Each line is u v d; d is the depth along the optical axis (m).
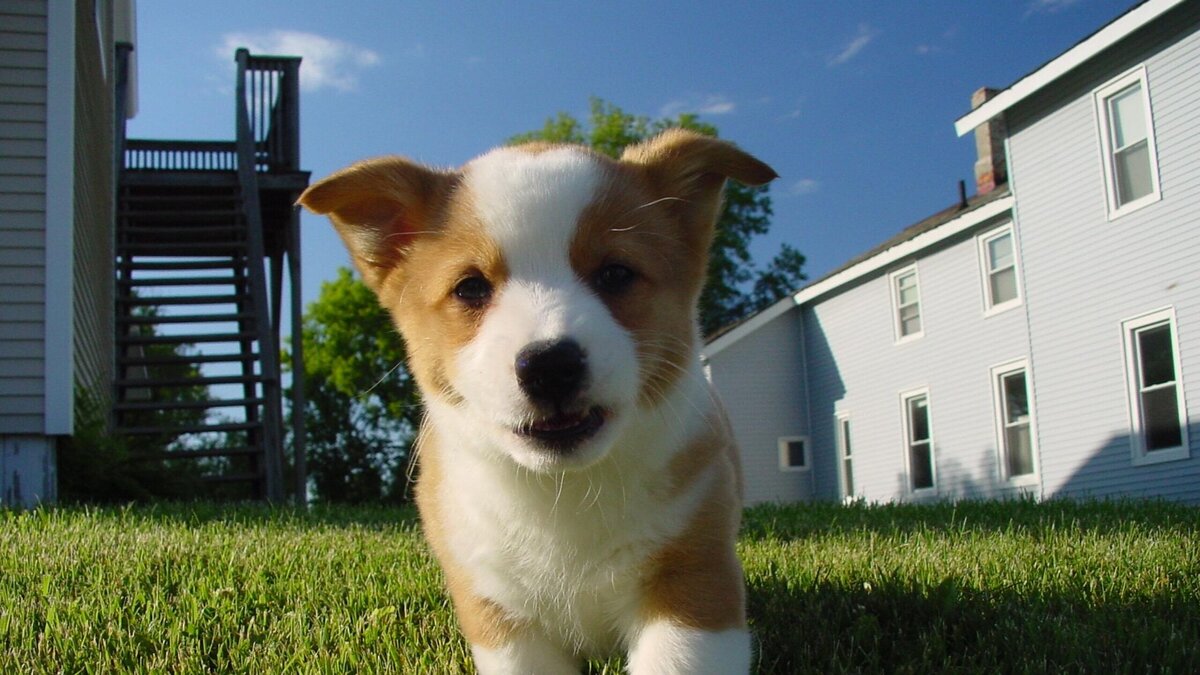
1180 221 13.49
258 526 7.05
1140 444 14.09
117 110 15.02
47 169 9.29
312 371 32.31
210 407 12.19
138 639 3.61
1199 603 3.89
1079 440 14.95
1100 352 14.64
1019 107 15.84
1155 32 13.67
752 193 32.44
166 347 22.78
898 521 8.18
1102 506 9.28
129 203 13.96
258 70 14.36
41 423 9.12
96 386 11.55
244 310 13.27
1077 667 3.19
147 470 10.66
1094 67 14.54
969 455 17.59
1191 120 13.30
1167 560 4.90
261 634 3.76
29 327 9.17
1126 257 14.23
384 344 32.06
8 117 9.27
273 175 13.77
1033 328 15.71
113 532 6.15
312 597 4.30
